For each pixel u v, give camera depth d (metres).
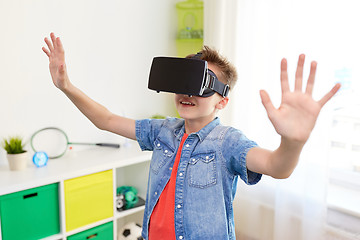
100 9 2.10
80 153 2.06
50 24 1.91
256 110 2.04
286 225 1.92
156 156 1.02
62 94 2.01
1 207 1.50
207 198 0.89
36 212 1.62
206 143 0.92
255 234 2.13
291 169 0.72
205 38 2.29
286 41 1.84
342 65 1.67
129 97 2.33
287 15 1.82
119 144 2.27
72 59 2.03
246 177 0.84
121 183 2.36
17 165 1.71
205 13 2.27
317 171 1.77
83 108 1.07
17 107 1.85
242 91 2.09
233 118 2.14
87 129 2.15
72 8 1.99
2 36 1.75
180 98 0.92
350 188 1.82
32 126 1.91
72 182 1.71
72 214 1.74
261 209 2.11
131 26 2.27
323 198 1.77
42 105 1.94
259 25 1.97
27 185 1.54
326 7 1.66
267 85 1.96
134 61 2.32
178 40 2.46
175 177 0.95
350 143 1.77
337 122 1.79
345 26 1.64
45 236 1.67
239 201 2.19
